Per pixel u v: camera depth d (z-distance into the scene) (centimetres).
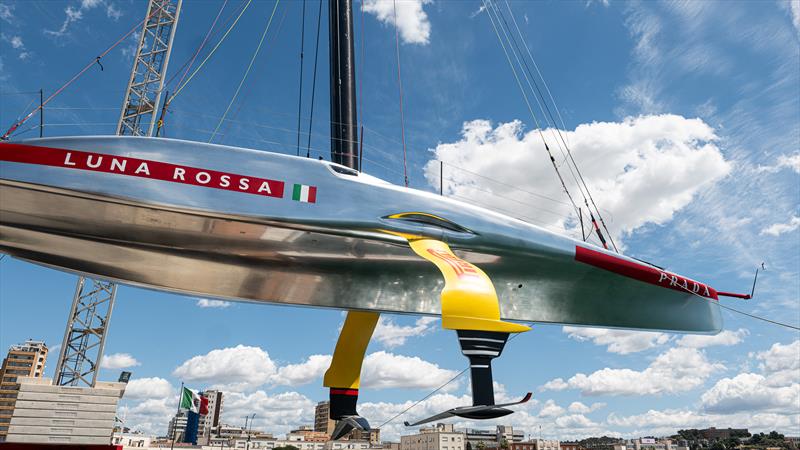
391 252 655
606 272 791
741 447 16462
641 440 13488
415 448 9794
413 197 670
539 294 774
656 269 849
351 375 702
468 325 476
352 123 975
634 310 856
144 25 3491
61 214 564
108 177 553
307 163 638
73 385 3050
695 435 18988
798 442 16150
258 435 11419
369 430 624
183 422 11625
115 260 629
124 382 3092
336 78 991
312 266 656
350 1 1045
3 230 582
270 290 684
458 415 462
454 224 678
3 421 10275
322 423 13262
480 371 469
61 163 547
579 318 818
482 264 708
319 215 607
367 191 646
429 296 731
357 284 690
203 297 690
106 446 2617
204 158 592
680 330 908
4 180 528
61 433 2570
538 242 728
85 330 3166
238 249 621
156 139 589
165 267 640
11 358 10950
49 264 639
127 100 3403
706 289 928
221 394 13362
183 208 563
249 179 597
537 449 10388
